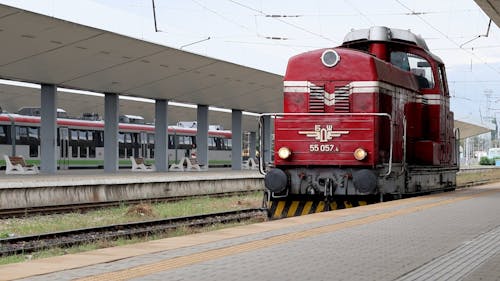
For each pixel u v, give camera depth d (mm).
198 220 18219
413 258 8172
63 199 22609
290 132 16609
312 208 16344
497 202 16859
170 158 57031
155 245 9273
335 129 16312
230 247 9062
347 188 16094
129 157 52469
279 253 8555
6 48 27078
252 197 28375
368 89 16469
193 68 35594
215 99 45594
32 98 45688
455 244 9375
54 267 7484
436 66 20234
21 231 16344
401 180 17562
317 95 16859
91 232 15422
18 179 28578
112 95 39688
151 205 23578
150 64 33375
